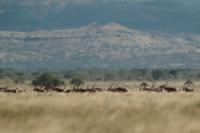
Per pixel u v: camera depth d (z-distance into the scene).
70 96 110.75
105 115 68.38
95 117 66.56
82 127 59.75
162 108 76.44
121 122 62.91
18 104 82.00
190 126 58.94
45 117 66.19
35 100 90.31
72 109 75.12
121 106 77.56
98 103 82.25
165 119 64.88
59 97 103.94
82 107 77.06
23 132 56.31
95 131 57.47
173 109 75.62
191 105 80.56
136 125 60.00
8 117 68.25
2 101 89.00
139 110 73.81
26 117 67.62
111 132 57.03
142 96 109.25
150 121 63.22
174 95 112.62
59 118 66.06
